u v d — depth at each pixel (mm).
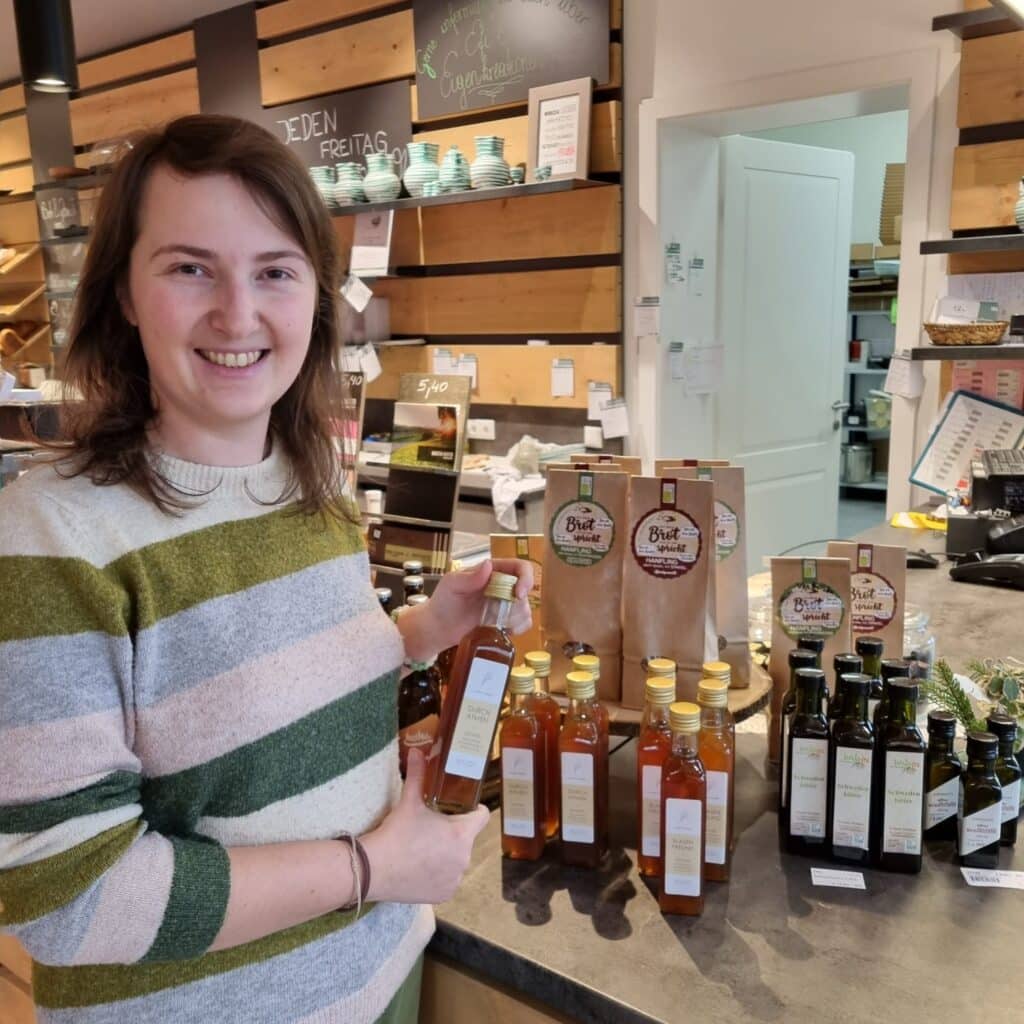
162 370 820
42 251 5359
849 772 1104
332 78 4246
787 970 947
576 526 1294
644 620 1256
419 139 4043
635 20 3453
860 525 6074
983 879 1092
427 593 1816
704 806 1020
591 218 3674
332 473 982
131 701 756
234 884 742
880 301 6395
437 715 1267
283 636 836
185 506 820
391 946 942
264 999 826
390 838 848
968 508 2703
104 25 4746
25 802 688
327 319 990
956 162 2893
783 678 1355
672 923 1029
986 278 2930
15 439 2102
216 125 813
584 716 1131
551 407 3979
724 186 3895
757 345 4199
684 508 1227
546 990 964
